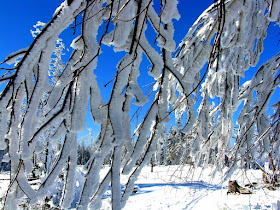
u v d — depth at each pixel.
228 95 2.76
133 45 1.35
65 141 1.24
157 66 1.40
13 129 1.33
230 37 2.14
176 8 1.38
